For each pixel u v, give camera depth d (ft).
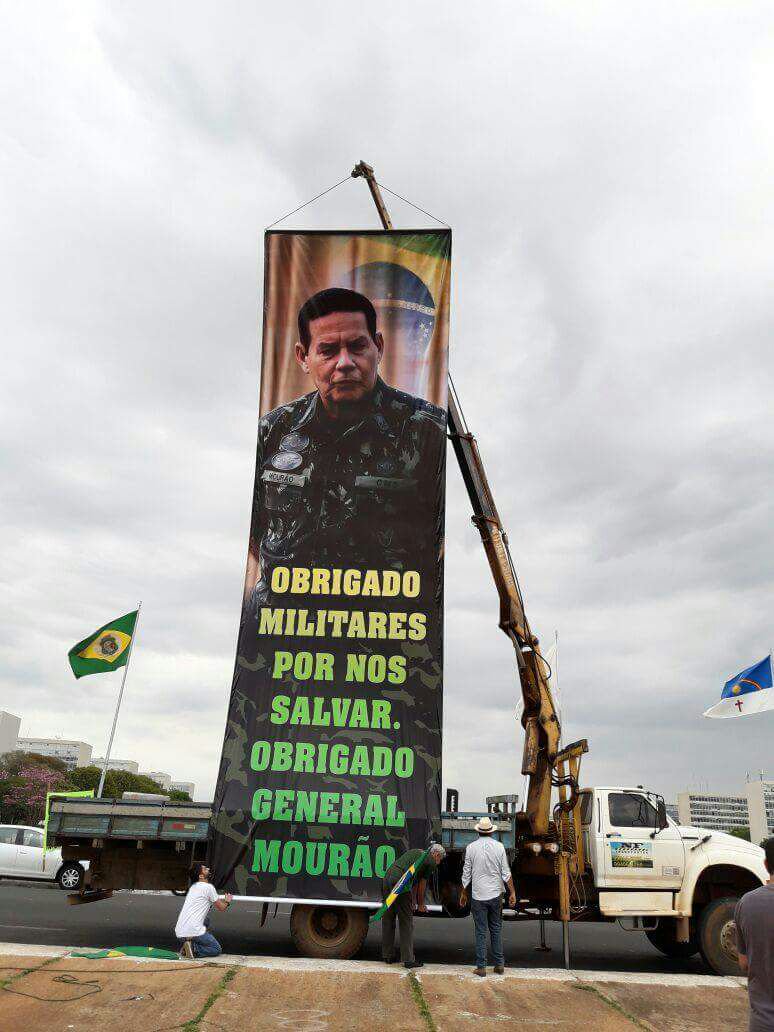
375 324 46.16
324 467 44.06
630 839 39.04
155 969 29.78
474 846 33.60
